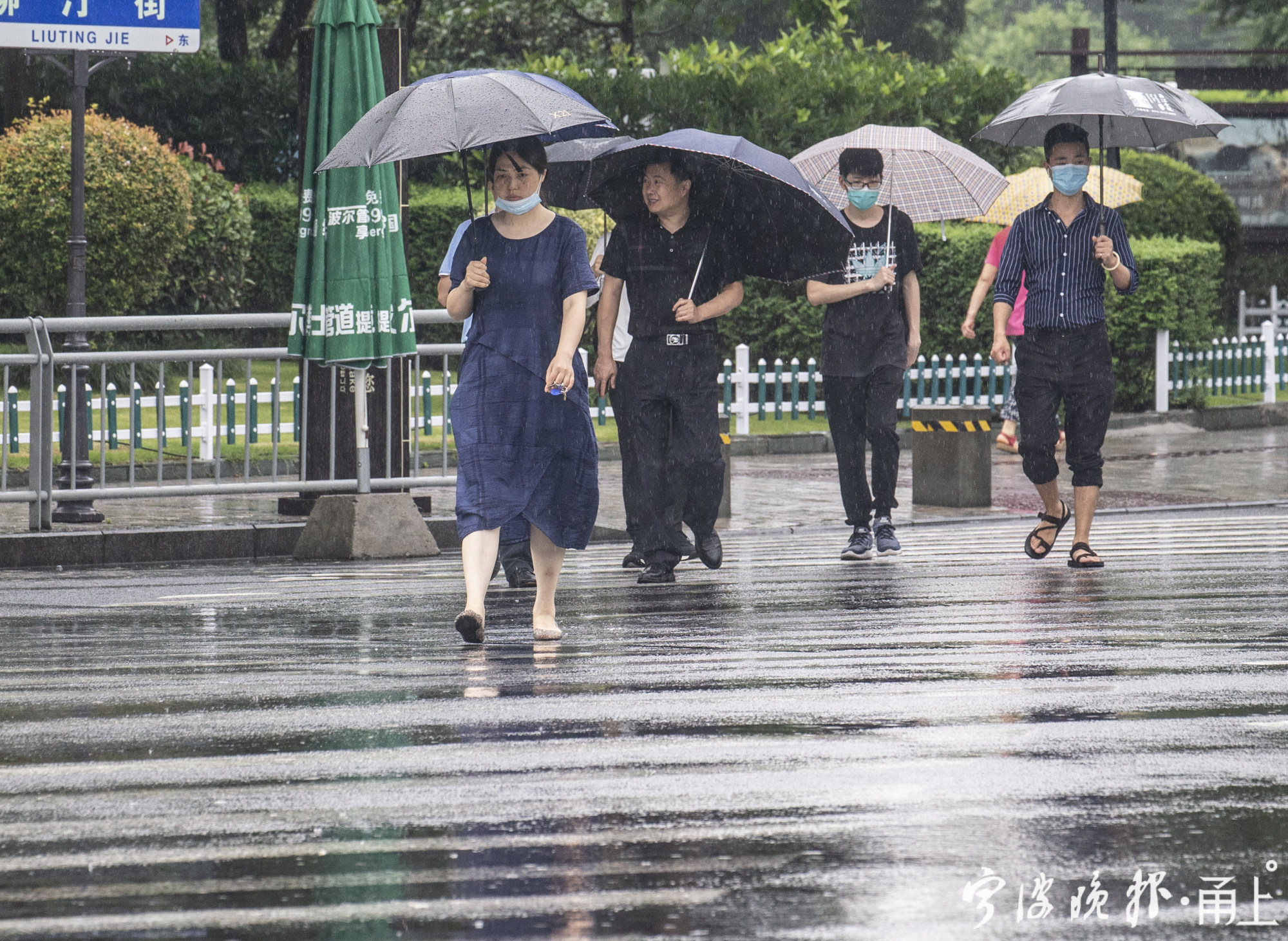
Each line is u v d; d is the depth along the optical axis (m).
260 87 56.97
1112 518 28.66
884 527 23.06
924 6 116.44
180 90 56.19
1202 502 30.94
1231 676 13.66
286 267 53.78
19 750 11.34
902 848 9.02
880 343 22.41
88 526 25.55
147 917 8.02
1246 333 68.56
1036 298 21.41
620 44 68.50
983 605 18.05
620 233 19.41
